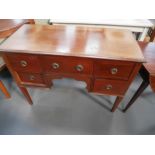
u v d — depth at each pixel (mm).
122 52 671
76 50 683
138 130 1048
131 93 1343
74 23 1297
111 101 1280
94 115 1156
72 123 1098
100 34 855
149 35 1399
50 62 735
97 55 647
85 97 1313
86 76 787
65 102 1265
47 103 1254
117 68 698
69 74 797
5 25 996
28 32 868
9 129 1055
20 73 850
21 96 1311
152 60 870
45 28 928
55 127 1071
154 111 1184
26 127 1069
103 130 1051
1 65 1172
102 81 802
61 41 765
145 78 825
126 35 846
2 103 1245
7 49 691
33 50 684
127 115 1150
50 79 863
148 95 1321
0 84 1142
